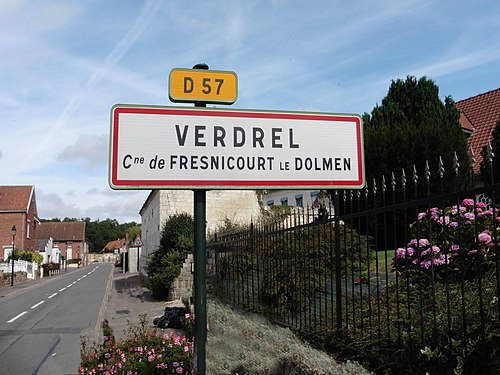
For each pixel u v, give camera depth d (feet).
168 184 8.84
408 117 53.93
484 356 9.43
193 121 9.12
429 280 14.29
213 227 64.75
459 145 40.16
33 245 173.88
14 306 59.77
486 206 15.35
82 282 108.27
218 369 16.74
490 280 13.08
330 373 11.13
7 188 165.17
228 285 26.96
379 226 19.69
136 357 19.31
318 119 9.70
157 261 59.98
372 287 15.74
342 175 9.64
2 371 25.96
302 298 16.62
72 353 29.89
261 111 9.43
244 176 9.17
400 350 11.10
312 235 16.17
